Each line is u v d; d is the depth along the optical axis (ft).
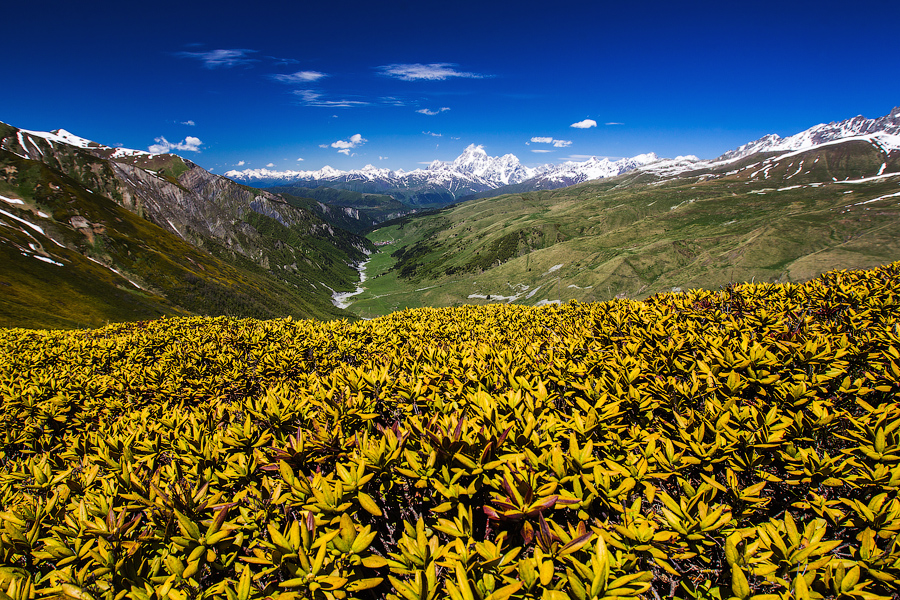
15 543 11.87
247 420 16.81
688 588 9.75
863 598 8.09
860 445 12.57
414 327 42.11
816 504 10.73
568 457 11.73
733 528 9.92
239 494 12.12
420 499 12.67
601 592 7.91
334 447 14.10
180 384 31.45
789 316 27.43
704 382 18.57
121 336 49.75
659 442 14.57
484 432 13.07
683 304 34.58
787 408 15.93
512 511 9.59
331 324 47.78
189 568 9.93
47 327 261.44
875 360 18.63
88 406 28.14
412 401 19.20
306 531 9.85
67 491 14.51
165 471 14.97
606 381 18.01
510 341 33.37
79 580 10.14
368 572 11.72
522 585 8.21
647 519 10.18
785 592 8.14
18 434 25.08
